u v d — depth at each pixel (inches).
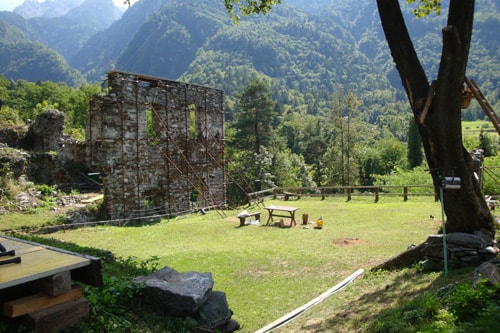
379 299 255.4
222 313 212.4
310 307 285.6
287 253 450.9
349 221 636.1
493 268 207.8
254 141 1707.7
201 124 948.6
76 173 912.3
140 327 185.0
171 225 689.6
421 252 314.8
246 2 460.8
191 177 914.1
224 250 474.6
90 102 781.9
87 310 164.7
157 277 219.5
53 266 148.6
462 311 171.3
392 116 3703.3
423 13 416.8
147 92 804.6
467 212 301.9
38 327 146.6
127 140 761.6
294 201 935.7
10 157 780.0
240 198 1569.9
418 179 1174.3
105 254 331.3
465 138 1900.8
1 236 194.9
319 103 4685.0
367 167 1956.2
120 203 749.3
